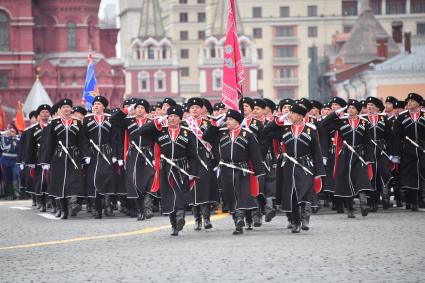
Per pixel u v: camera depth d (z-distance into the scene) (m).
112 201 54.25
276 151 39.16
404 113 49.06
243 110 41.31
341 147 44.75
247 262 29.53
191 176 38.28
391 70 176.62
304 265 28.67
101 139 48.72
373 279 25.94
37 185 52.97
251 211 39.41
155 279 26.84
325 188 48.31
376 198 48.41
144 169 45.81
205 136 38.16
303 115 38.03
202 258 30.70
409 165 48.88
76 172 48.50
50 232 41.03
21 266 30.25
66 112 48.50
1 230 42.44
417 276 26.27
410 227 38.88
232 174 37.47
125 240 36.91
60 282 26.80
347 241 34.28
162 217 47.84
